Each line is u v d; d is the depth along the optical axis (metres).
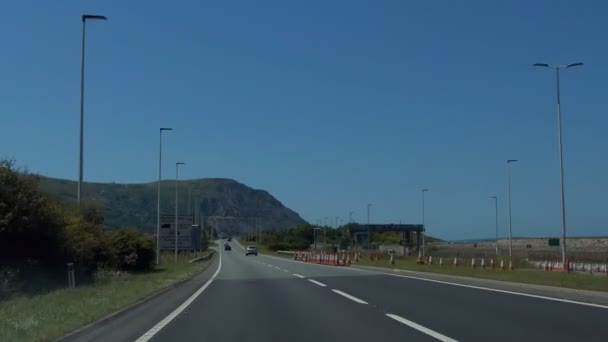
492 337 13.58
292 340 13.65
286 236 187.88
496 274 34.19
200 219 145.50
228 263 71.75
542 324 15.50
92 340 13.81
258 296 25.38
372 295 24.44
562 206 47.91
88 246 35.25
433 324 15.77
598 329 14.57
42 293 25.19
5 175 27.41
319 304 21.45
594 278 29.23
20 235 27.69
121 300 22.33
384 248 133.00
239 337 14.16
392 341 13.26
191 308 20.83
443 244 168.12
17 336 13.27
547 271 40.50
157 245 59.34
